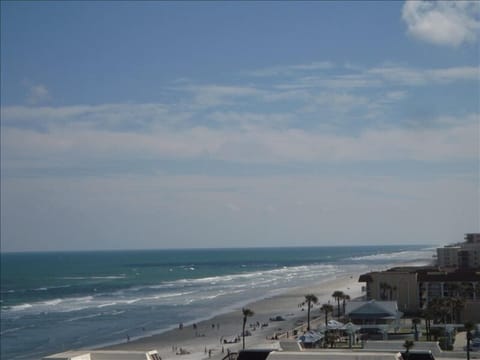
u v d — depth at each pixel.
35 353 155.88
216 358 132.00
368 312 147.62
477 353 107.31
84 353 84.00
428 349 105.31
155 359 85.38
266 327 179.75
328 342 130.25
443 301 143.88
